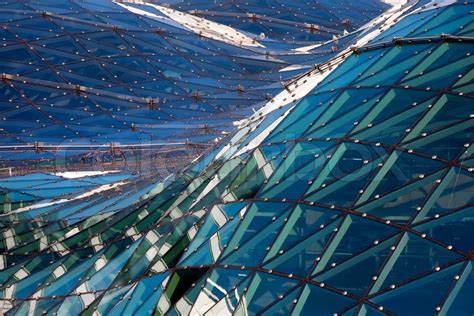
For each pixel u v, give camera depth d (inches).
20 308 1610.5
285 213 1354.6
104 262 1628.9
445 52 1456.7
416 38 1519.4
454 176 1268.5
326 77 1595.7
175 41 3314.5
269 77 3203.7
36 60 3105.3
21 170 2474.2
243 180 1497.3
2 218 1950.1
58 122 2928.2
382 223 1264.8
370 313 1178.0
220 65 3275.1
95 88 3085.6
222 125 2839.6
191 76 3211.1
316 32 3890.3
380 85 1465.3
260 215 1382.9
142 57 3213.6
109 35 3250.5
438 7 1642.5
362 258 1240.2
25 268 1728.6
